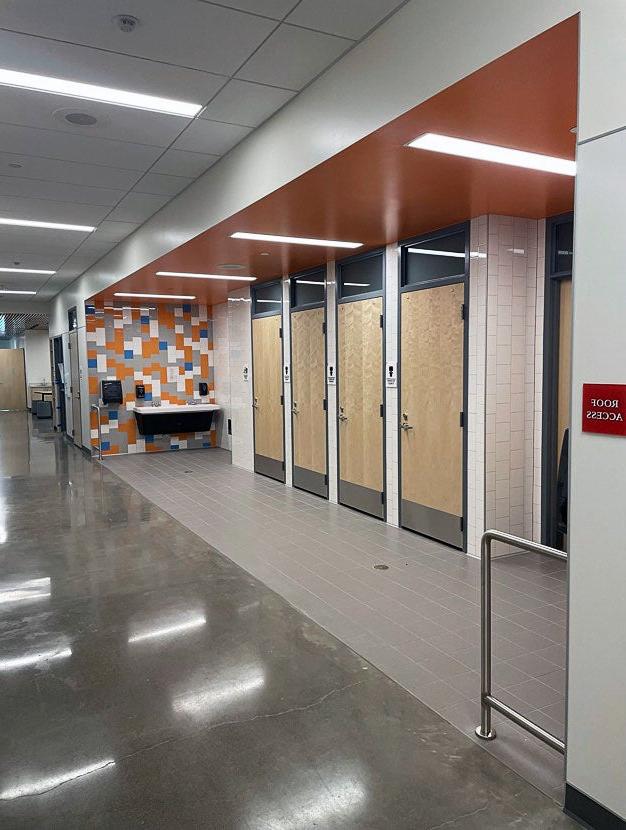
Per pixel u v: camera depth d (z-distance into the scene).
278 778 2.33
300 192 3.86
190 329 10.96
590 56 1.88
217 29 2.80
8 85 3.35
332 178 3.59
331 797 2.22
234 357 9.20
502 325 4.67
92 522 6.07
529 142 3.02
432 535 5.31
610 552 1.94
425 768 2.37
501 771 2.35
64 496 7.28
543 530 4.84
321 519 6.09
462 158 3.25
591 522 1.99
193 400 11.05
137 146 4.30
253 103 3.62
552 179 3.66
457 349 4.89
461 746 2.51
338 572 4.55
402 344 5.52
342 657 3.26
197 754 2.47
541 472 4.83
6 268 9.48
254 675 3.08
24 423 16.28
